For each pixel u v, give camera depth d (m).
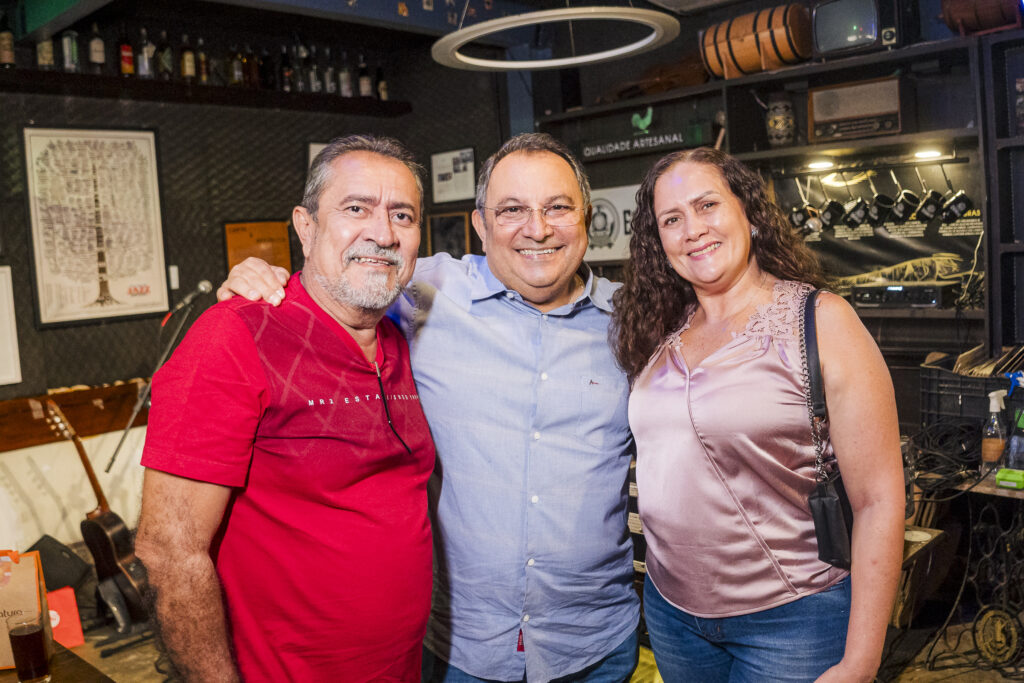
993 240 3.66
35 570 2.01
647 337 1.78
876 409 1.50
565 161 1.78
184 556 1.31
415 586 1.52
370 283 1.45
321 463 1.41
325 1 4.17
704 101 4.57
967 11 3.54
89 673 1.82
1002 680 3.01
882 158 4.16
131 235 4.77
